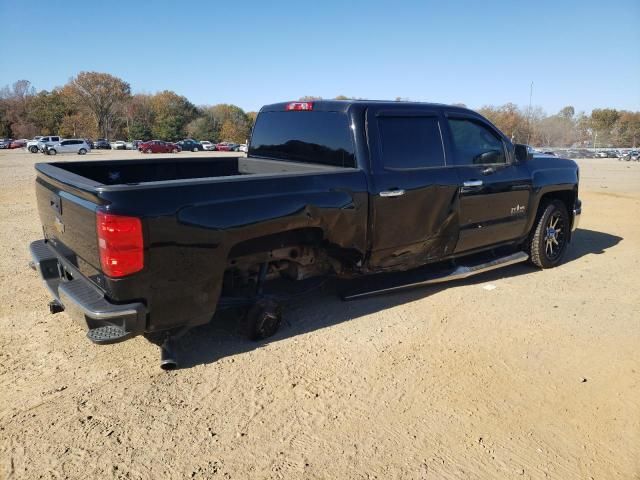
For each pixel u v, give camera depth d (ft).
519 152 18.74
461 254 17.61
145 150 176.96
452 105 17.12
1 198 39.99
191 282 11.23
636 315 15.70
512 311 15.85
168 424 9.84
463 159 16.79
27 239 24.31
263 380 11.48
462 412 10.45
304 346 13.17
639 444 9.58
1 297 16.10
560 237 21.02
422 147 15.66
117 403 10.47
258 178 12.04
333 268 14.99
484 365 12.40
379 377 11.71
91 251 10.79
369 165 14.30
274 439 9.48
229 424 9.88
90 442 9.26
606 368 12.39
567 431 9.93
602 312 15.90
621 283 18.90
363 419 10.14
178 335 11.93
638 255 23.34
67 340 13.21
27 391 10.83
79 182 10.87
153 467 8.69
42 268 13.37
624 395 11.21
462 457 9.12
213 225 11.25
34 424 9.73
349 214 13.73
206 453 9.07
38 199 14.51
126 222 10.09
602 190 56.95
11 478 8.35
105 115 344.28
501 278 19.35
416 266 16.42
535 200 19.25
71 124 325.62
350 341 13.50
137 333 10.91
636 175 95.20
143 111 364.99
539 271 20.45
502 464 8.96
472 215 17.06
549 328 14.61
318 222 13.11
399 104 15.43
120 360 12.25
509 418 10.29
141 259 10.38
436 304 16.34
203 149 229.04
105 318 10.23
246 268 13.23
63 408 10.25
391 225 14.82
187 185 10.93
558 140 321.73
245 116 394.11
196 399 10.68
